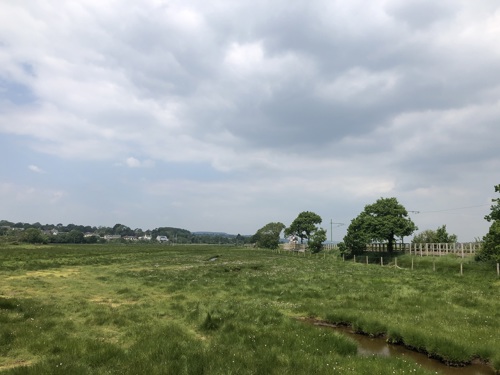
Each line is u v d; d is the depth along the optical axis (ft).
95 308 59.06
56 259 182.29
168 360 34.04
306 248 375.86
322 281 101.19
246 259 215.92
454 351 40.32
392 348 45.93
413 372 32.99
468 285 94.02
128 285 90.63
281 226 488.44
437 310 60.90
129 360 34.17
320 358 36.65
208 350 37.19
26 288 82.69
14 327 43.32
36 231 487.20
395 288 87.10
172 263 173.58
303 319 59.98
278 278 106.01
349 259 247.09
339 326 56.49
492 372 38.11
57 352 36.55
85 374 29.91
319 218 416.87
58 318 51.62
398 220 223.10
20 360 34.78
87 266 149.38
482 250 146.41
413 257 195.00
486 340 43.52
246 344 41.01
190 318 53.01
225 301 68.23
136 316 53.62
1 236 503.20
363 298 73.00
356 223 240.12
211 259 215.51
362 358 37.63
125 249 344.08
